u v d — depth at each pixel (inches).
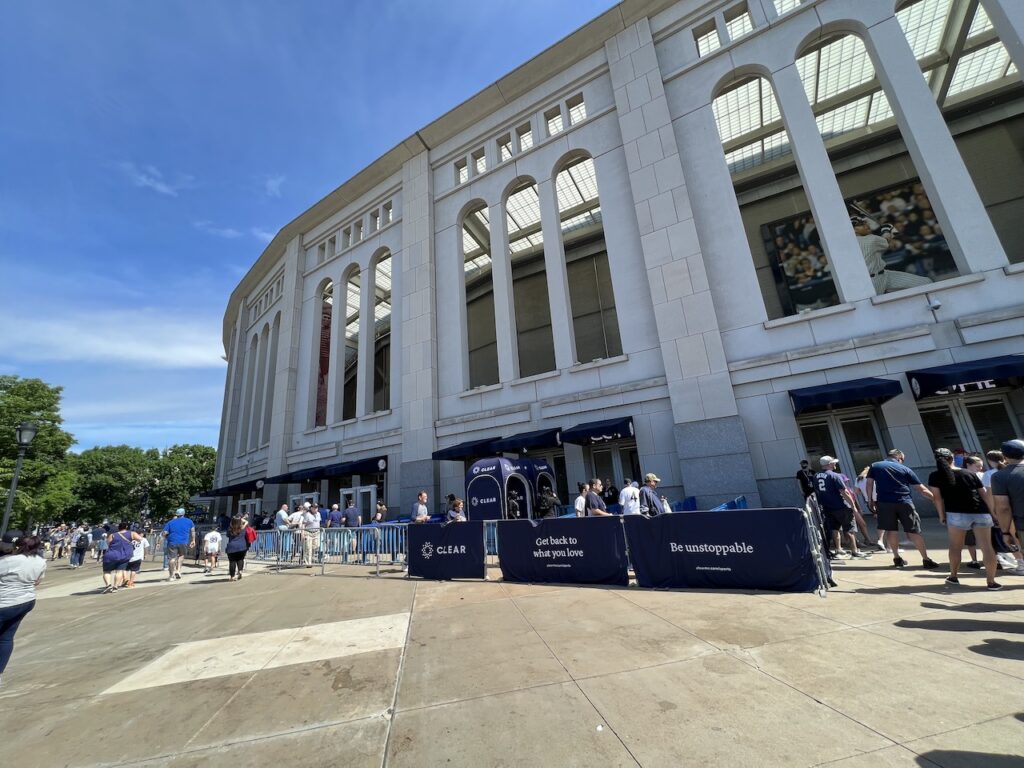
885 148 661.3
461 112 754.2
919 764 90.7
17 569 197.3
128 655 215.9
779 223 694.5
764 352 474.0
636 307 553.9
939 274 586.9
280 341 979.3
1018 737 96.7
